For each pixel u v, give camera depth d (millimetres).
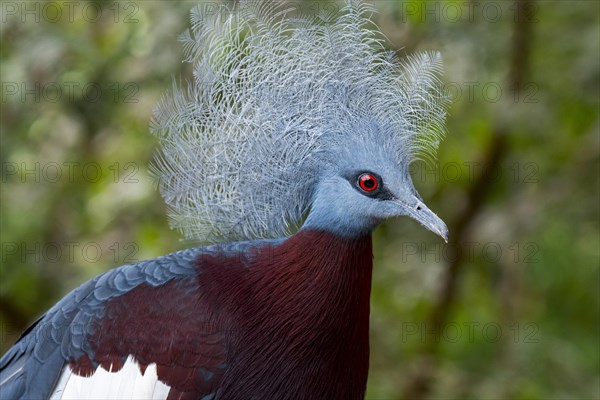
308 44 6750
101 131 11961
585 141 12562
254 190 6820
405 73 6953
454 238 12734
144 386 6637
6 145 11656
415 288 12852
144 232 11344
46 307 12398
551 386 12359
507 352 12727
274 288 6715
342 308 6703
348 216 6660
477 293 13578
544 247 12922
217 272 6828
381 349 12742
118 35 11266
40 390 6730
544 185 12938
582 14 11766
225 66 6801
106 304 6832
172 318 6711
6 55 11602
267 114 6754
